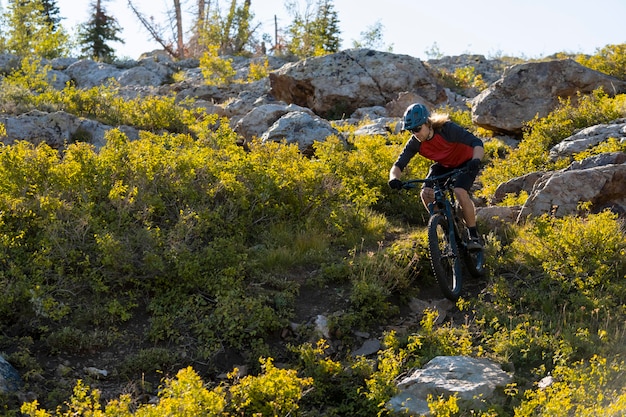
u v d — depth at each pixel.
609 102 12.07
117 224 7.47
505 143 13.05
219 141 11.00
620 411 4.45
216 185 8.40
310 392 5.47
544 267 6.85
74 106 13.92
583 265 6.90
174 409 4.57
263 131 13.54
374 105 18.42
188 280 6.80
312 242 7.87
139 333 6.27
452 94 19.72
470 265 7.13
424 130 6.84
